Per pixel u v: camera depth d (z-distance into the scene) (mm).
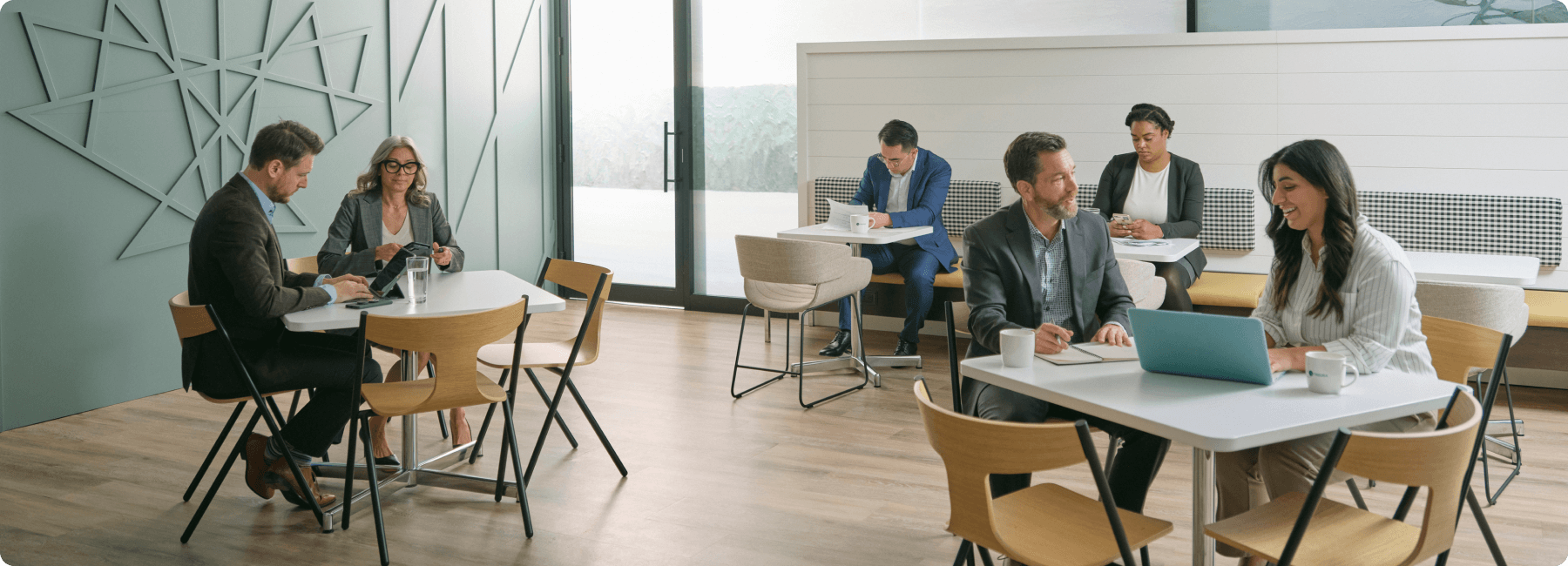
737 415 4531
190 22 4863
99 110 4523
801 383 4648
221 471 3182
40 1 4266
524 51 7148
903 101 6281
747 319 6867
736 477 3715
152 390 4910
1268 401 2090
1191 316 2225
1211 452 2123
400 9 6090
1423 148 5262
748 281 5105
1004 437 1906
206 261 3168
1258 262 5699
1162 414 1989
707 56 6977
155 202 4812
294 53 5398
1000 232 3061
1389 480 1828
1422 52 5203
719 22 6910
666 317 6934
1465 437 1847
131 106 4648
